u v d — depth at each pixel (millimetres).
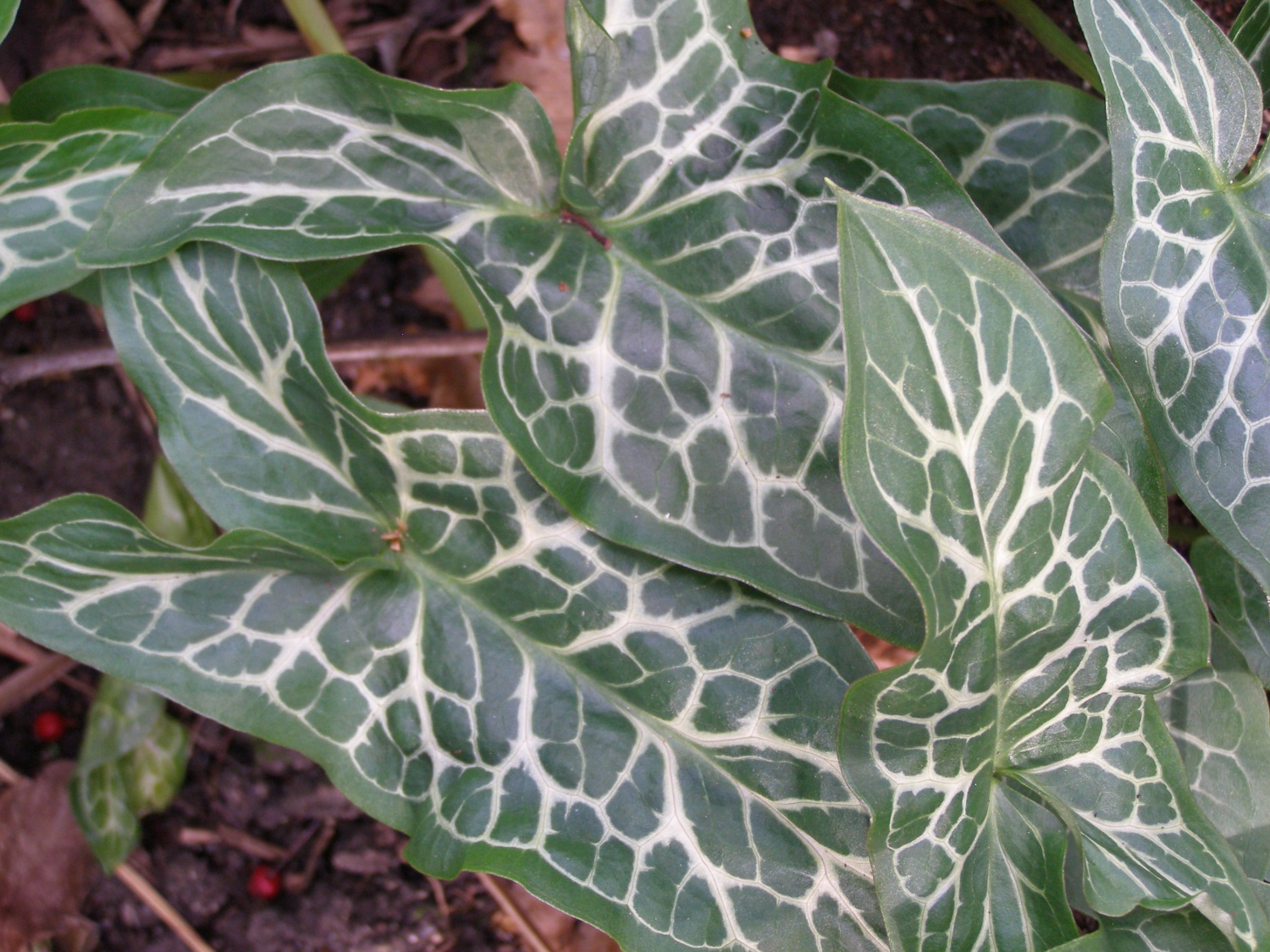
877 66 433
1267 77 329
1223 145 294
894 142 291
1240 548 279
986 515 245
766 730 291
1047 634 261
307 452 295
